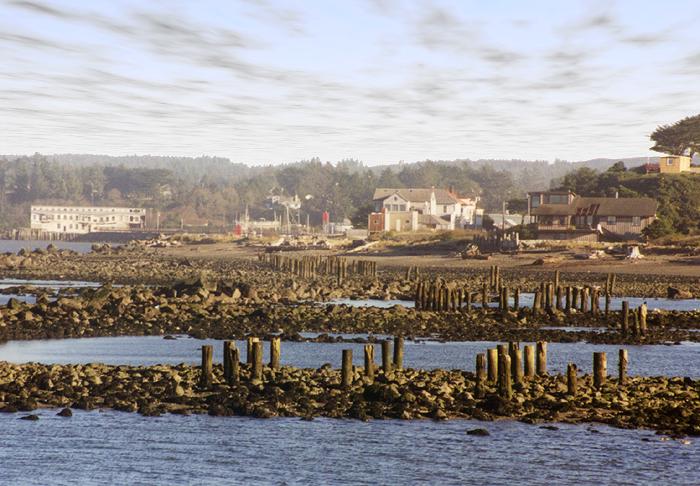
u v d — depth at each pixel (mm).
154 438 83375
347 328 156625
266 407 90562
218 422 87750
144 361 123375
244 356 125938
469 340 145250
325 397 94625
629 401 93625
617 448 80625
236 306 180250
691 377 112312
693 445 81375
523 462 77625
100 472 75812
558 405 91562
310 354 129375
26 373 102875
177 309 172750
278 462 77938
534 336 148750
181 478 74750
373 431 85312
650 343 142750
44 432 84500
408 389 95875
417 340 145125
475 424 87312
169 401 93500
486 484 73562
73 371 102875
